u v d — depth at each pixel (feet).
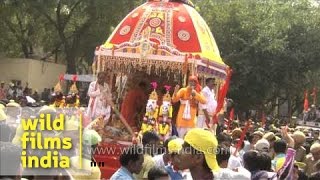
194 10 45.80
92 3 110.22
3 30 112.37
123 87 44.83
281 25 121.49
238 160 24.57
